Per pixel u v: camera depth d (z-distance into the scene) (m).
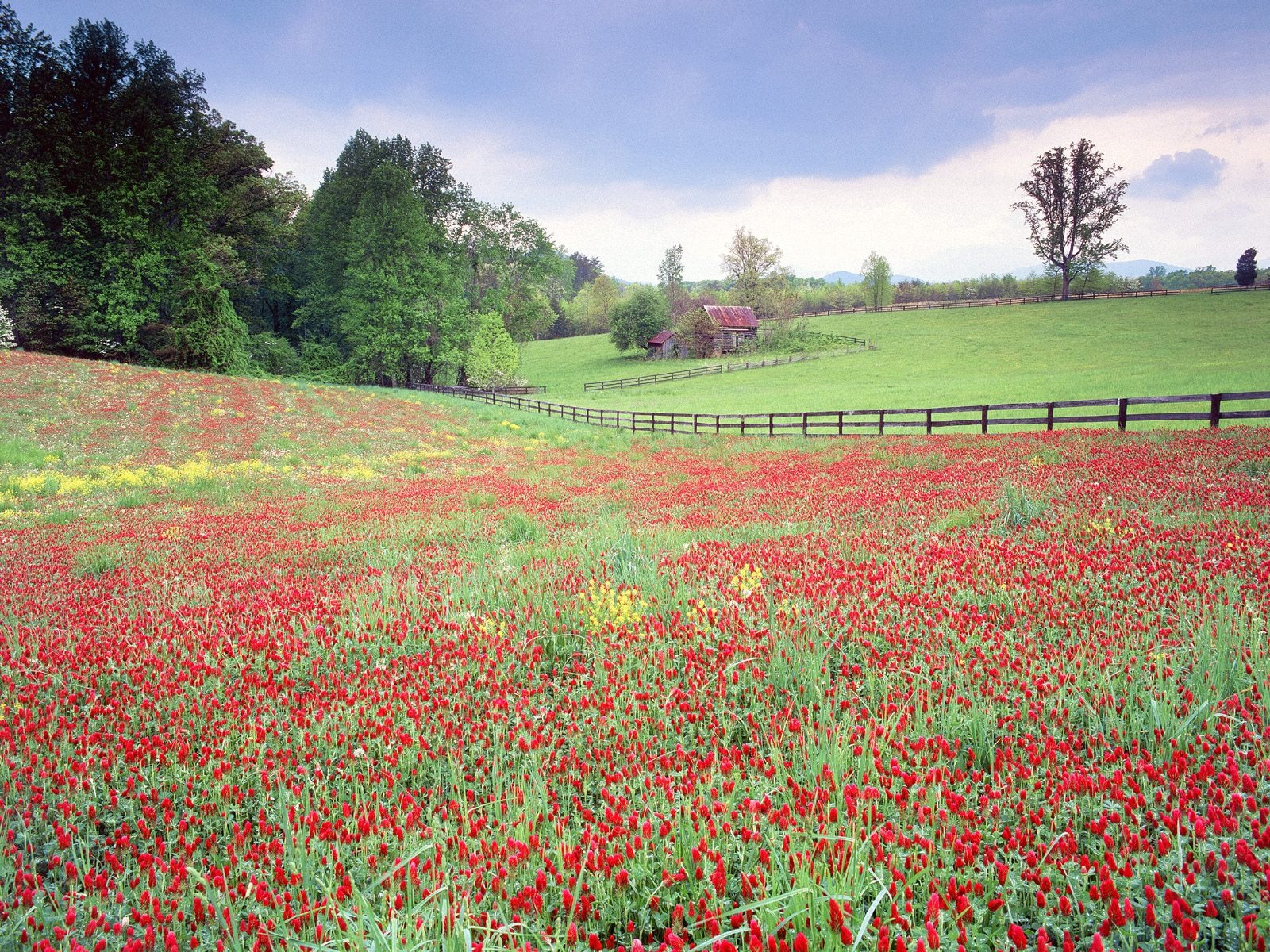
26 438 27.08
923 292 144.25
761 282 102.94
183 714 5.66
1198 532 8.38
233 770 4.70
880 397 45.34
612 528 11.89
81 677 6.48
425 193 70.69
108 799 4.50
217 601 9.09
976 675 5.17
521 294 76.12
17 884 3.59
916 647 5.89
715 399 55.06
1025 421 22.56
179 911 3.32
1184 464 13.19
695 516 13.38
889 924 2.80
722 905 3.05
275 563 11.65
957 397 41.22
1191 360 50.19
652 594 7.63
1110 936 2.77
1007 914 2.95
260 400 40.47
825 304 137.25
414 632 7.24
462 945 2.83
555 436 36.75
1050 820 3.52
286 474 25.23
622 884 3.24
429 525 14.39
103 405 33.94
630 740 4.75
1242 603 5.76
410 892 3.14
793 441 28.75
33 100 51.00
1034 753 4.00
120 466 24.81
